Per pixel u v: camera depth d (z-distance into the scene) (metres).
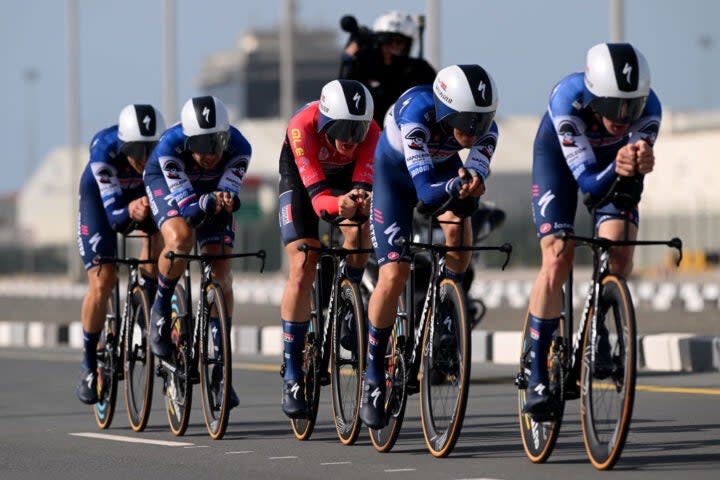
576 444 24.31
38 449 25.25
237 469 22.30
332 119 23.95
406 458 23.19
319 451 24.34
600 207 21.44
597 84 20.77
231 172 26.91
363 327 24.58
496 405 31.66
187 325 26.47
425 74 37.69
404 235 23.55
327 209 24.05
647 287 96.06
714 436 25.09
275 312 71.00
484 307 39.00
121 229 28.41
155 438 26.61
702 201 147.88
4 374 42.22
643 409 29.84
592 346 20.86
